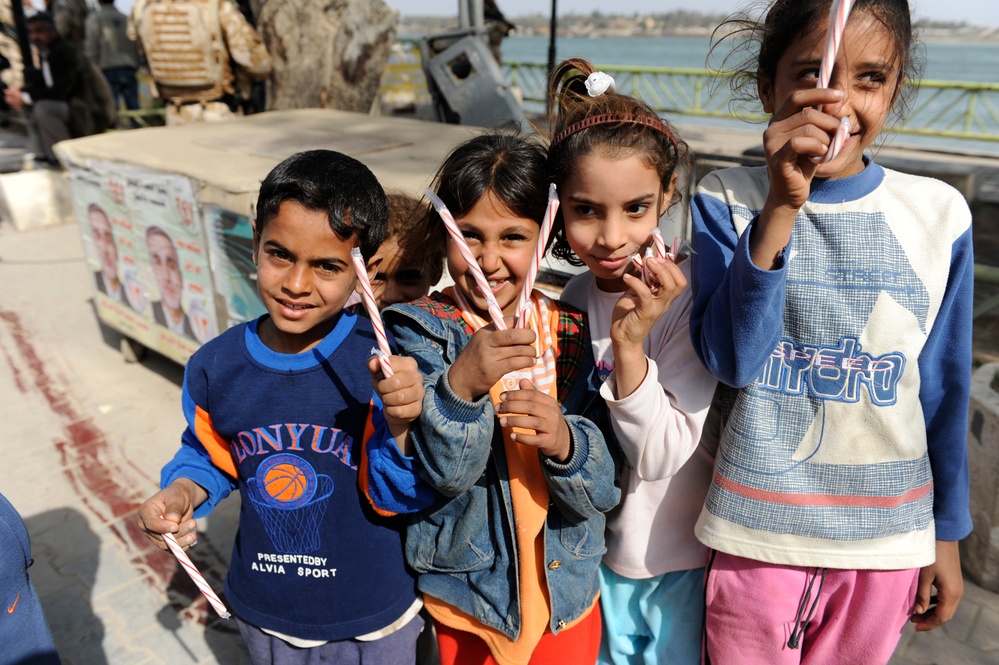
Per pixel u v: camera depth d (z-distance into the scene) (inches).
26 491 132.1
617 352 54.6
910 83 56.9
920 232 55.4
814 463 57.9
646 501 63.8
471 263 48.9
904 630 97.4
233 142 146.4
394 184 106.3
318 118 177.0
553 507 60.6
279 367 60.2
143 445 145.4
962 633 96.6
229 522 124.0
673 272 52.2
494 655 59.4
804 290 56.1
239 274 122.2
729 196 59.7
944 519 62.2
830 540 58.1
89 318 205.3
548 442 51.9
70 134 289.4
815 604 60.6
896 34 50.6
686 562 65.4
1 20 332.8
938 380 58.8
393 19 249.3
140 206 140.0
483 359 49.3
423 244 69.7
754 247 51.5
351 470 60.7
